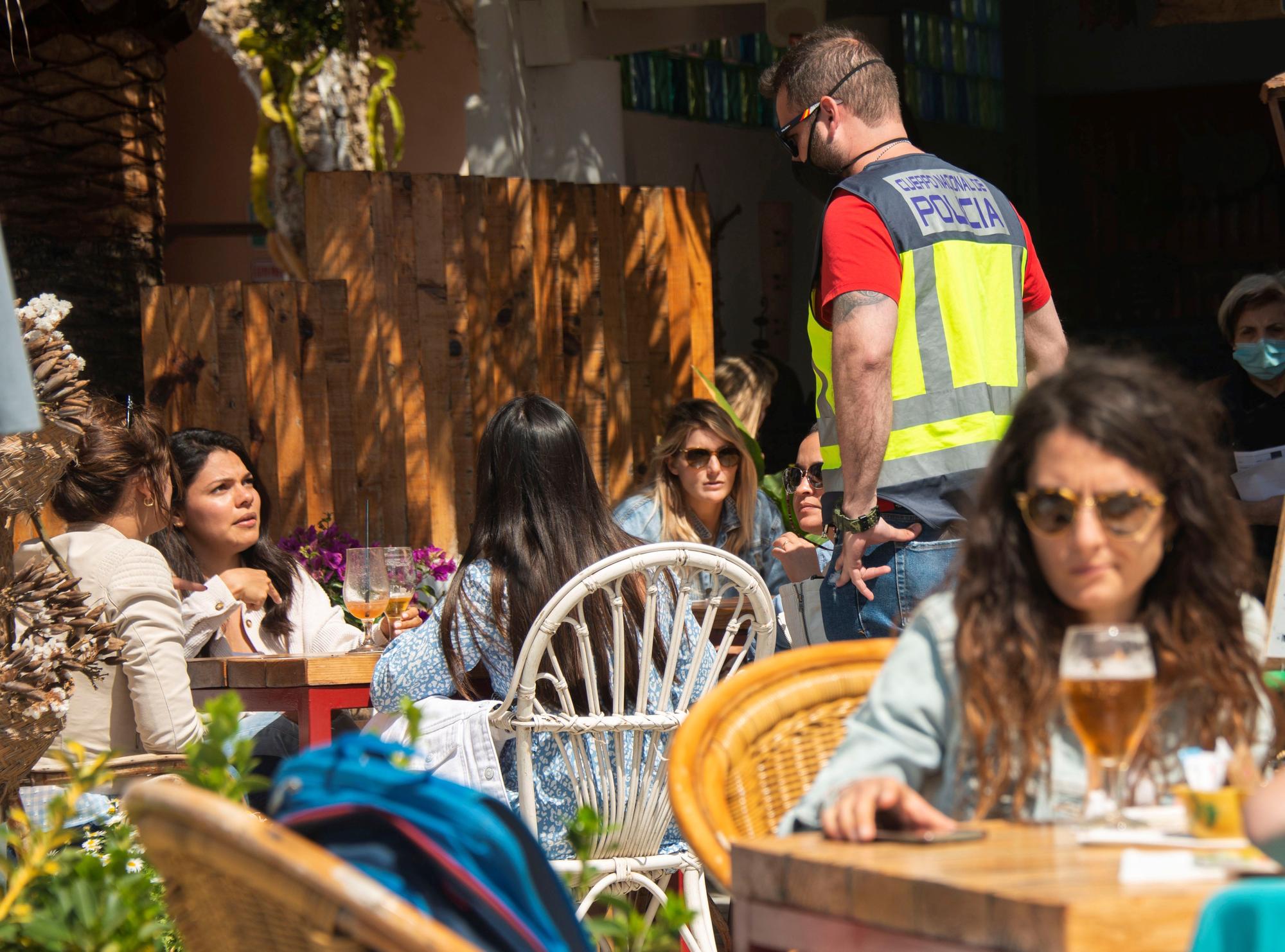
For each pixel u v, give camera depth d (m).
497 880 1.98
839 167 5.02
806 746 2.87
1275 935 1.58
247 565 6.49
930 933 1.85
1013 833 2.21
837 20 11.98
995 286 4.82
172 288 8.99
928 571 4.58
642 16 11.12
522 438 4.47
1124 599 2.43
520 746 4.32
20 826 3.89
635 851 4.46
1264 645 2.60
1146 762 2.42
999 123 16.39
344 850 1.96
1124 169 16.77
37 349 4.05
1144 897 1.73
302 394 8.95
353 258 9.03
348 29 11.43
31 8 10.02
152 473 5.35
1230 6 7.85
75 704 5.01
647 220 10.18
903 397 4.68
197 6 11.00
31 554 5.04
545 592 4.39
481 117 10.48
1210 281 16.61
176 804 1.78
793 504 7.05
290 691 5.23
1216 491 2.40
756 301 14.39
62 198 10.27
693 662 4.56
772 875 2.09
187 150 15.49
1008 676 2.38
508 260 9.52
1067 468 2.35
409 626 6.02
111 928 2.30
